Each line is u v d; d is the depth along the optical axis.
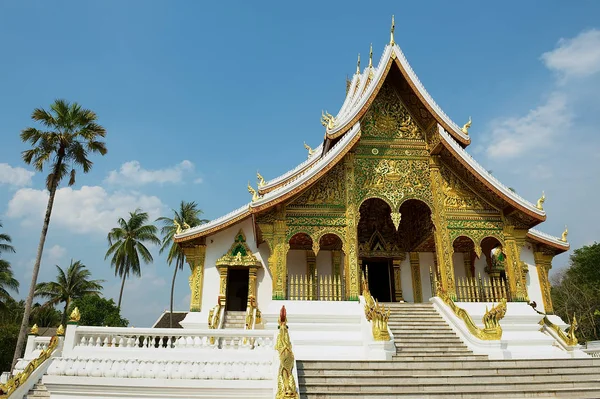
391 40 17.84
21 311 53.38
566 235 22.03
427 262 21.00
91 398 9.56
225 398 9.59
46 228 26.89
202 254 20.05
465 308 15.41
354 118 17.06
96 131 29.03
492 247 20.02
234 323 17.88
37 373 11.91
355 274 15.74
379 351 12.17
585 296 39.28
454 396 9.89
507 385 10.45
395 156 17.70
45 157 27.52
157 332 10.59
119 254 45.16
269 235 16.09
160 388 9.56
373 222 21.33
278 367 9.27
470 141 17.30
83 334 10.54
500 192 16.33
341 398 9.60
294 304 14.82
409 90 17.75
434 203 17.12
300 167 21.34
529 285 21.66
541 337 14.76
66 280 50.41
